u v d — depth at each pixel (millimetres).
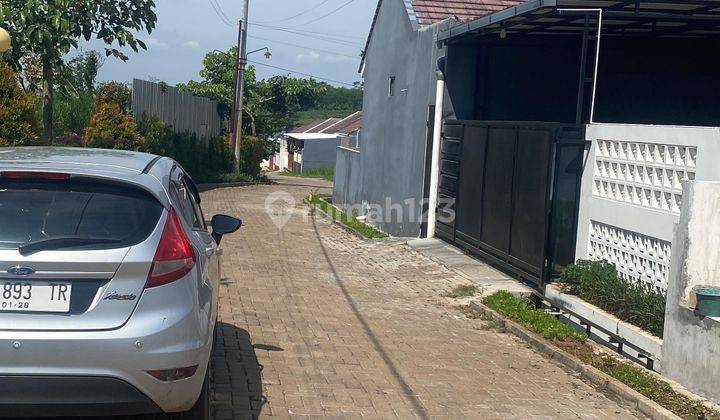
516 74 15258
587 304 9250
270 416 5691
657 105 15633
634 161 8969
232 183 34375
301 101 48375
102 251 4191
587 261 9703
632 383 6949
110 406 4145
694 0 10203
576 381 7254
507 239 11961
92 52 23031
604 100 15594
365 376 6965
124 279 4195
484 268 12695
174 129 29234
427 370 7332
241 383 6469
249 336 8203
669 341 7191
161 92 27281
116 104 22984
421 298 11195
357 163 22078
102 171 4535
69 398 4082
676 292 7121
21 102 11172
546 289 10328
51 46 11141
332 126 68688
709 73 15539
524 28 13031
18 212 4312
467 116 15242
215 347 7457
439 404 6258
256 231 17766
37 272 4090
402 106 17500
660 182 8484
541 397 6652
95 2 11359
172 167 5574
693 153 7902
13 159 4684
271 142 48062
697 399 6543
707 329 6621
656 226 8398
